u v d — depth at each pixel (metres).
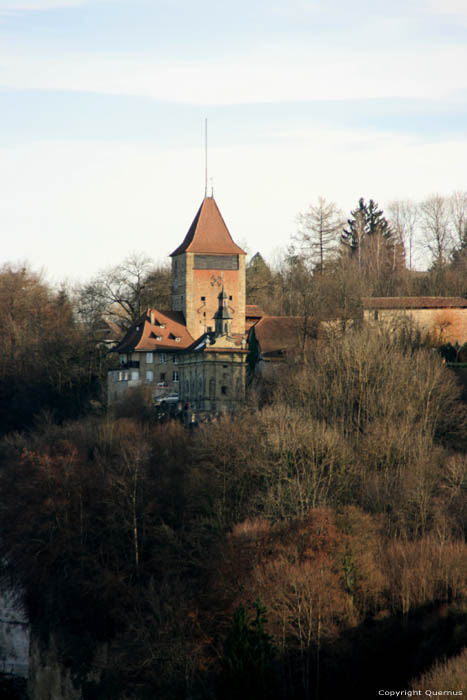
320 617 178.50
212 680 185.62
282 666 178.50
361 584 189.38
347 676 176.00
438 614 180.00
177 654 189.38
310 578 183.38
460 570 188.25
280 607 184.00
